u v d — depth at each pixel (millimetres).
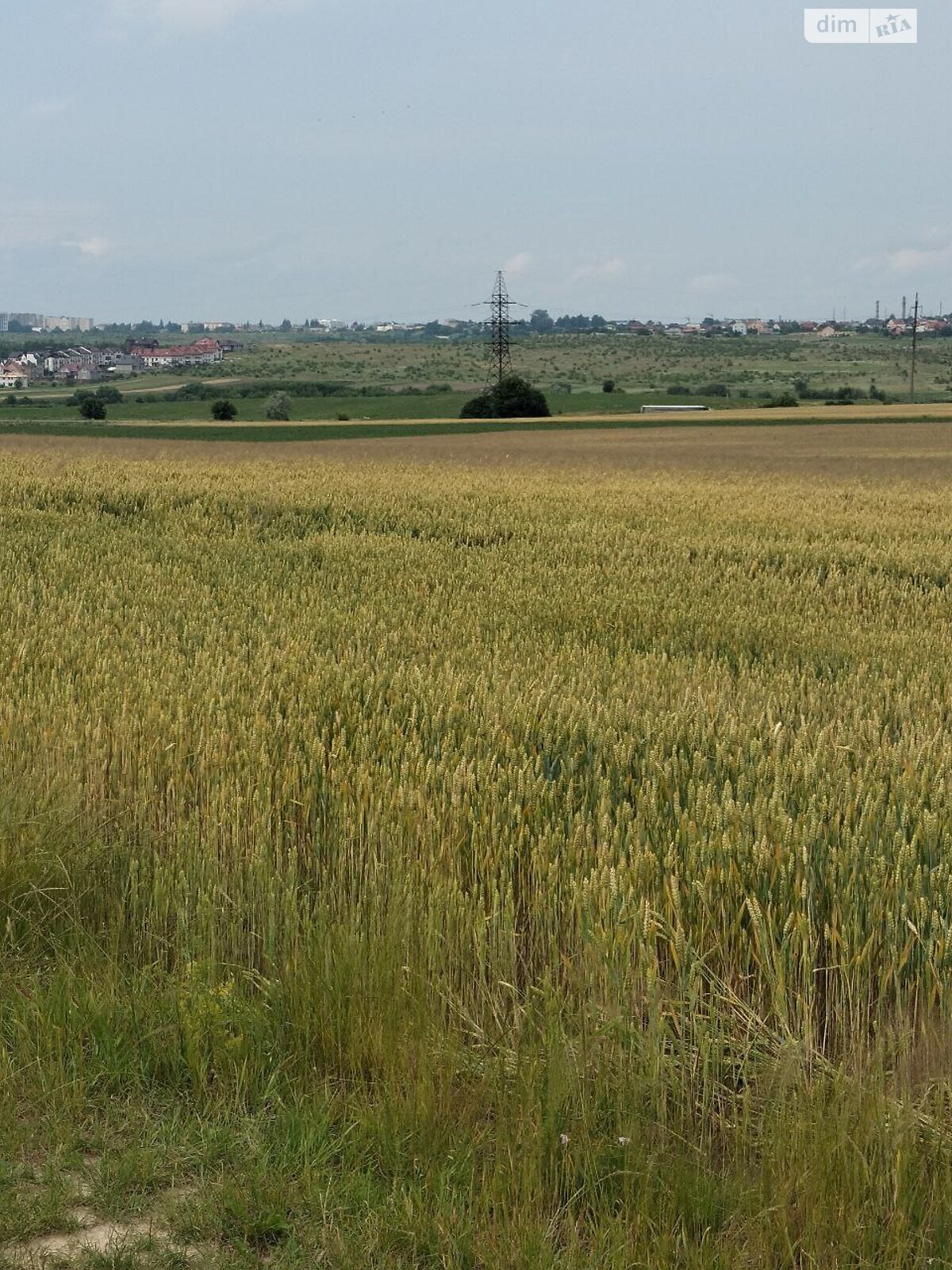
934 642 11758
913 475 45719
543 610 12656
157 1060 4207
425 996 4367
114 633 10383
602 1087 3887
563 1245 3422
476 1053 4238
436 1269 3271
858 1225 3326
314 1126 3824
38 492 24938
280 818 5703
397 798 5664
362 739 6707
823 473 47219
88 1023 4355
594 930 4480
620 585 15180
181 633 10672
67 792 6035
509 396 116062
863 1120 3605
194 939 4863
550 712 7078
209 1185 3584
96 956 4945
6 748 6723
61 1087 3967
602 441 75750
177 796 6121
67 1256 3311
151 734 6828
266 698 7484
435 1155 3701
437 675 8383
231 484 28031
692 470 48625
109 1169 3650
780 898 4664
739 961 4520
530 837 5230
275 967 4777
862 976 4375
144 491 25344
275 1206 3465
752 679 9281
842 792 5566
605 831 5164
